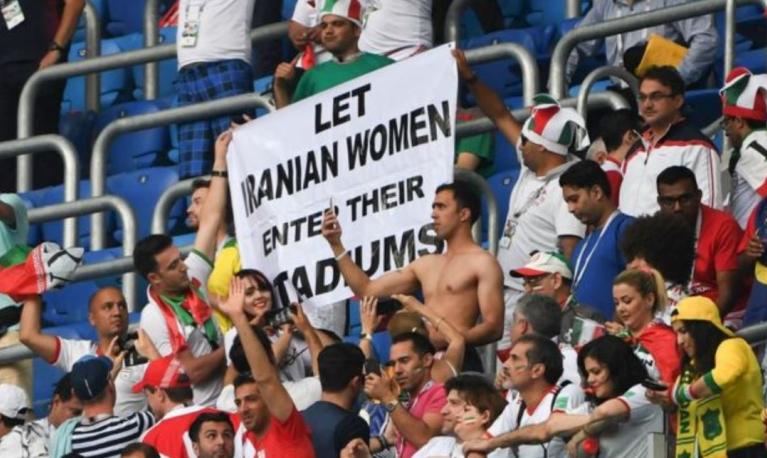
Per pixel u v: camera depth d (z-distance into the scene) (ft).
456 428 83.97
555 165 96.43
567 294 91.35
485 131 101.71
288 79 105.29
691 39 106.22
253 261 99.50
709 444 80.64
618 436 80.43
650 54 104.27
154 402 94.38
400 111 97.19
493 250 99.96
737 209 95.55
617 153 96.58
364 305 93.15
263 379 87.04
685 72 105.60
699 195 90.99
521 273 91.66
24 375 105.09
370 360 87.92
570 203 91.15
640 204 95.04
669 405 80.28
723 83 107.65
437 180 96.17
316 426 86.89
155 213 106.73
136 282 108.99
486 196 99.96
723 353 79.82
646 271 83.51
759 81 93.86
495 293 91.91
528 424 82.38
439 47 96.99
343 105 98.43
